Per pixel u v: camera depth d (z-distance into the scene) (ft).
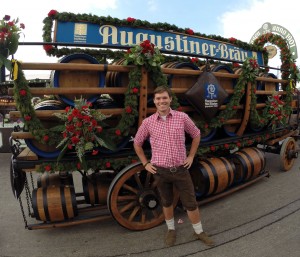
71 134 8.95
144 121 9.08
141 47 9.75
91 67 9.37
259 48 17.28
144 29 11.94
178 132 8.79
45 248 9.63
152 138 8.99
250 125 15.38
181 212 12.12
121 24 11.43
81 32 10.90
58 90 9.17
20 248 9.65
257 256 8.85
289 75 18.10
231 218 11.47
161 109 8.65
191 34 13.38
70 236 10.42
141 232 10.62
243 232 10.32
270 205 12.64
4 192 15.29
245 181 14.61
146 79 10.05
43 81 16.48
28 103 8.88
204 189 12.06
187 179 9.20
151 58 9.80
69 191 10.12
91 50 12.31
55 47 11.03
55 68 8.96
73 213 10.02
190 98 11.46
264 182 15.87
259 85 15.47
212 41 14.40
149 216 11.70
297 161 20.56
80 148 8.96
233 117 14.43
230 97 13.73
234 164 14.17
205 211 12.19
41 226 9.89
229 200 13.34
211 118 12.26
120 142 10.52
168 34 12.59
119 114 10.20
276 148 18.33
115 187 10.16
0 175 18.52
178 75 11.60
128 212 11.82
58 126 9.18
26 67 8.70
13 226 11.30
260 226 10.72
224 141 13.64
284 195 13.80
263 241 9.70
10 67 8.41
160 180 9.23
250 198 13.52
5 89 23.35
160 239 10.03
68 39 10.75
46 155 9.77
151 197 10.59
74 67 9.15
